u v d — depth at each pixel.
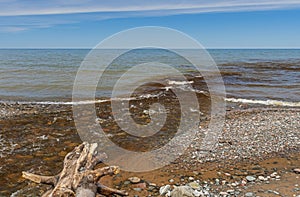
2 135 8.80
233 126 9.97
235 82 21.45
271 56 72.88
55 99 14.95
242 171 6.34
